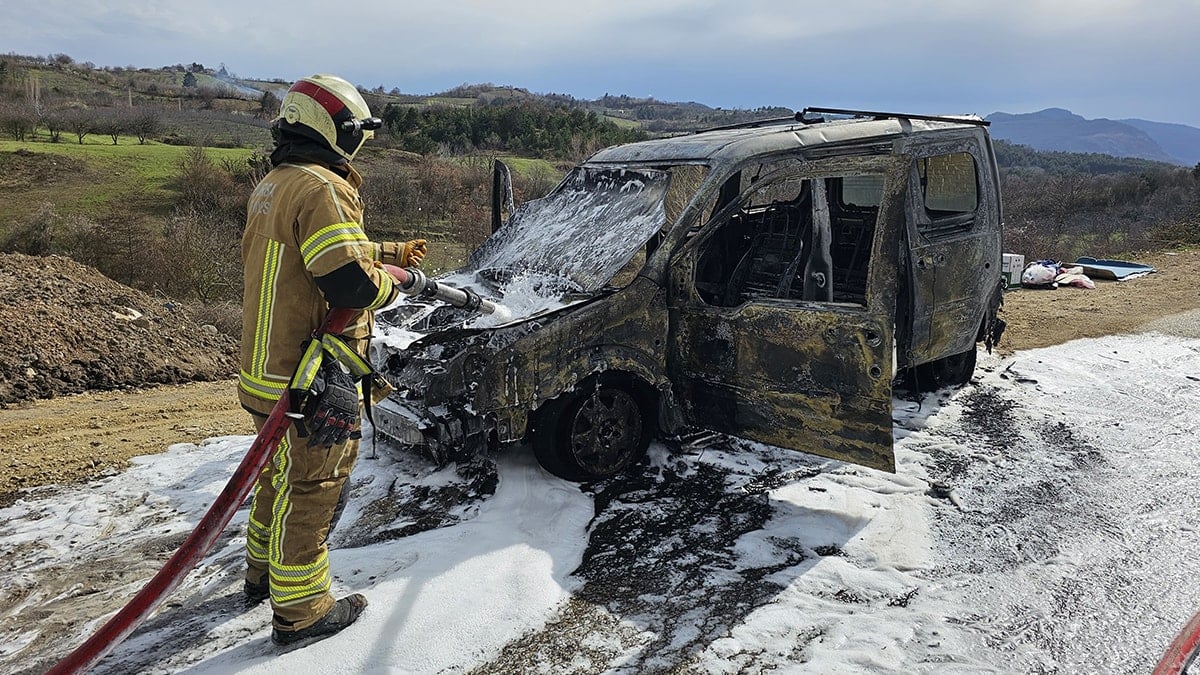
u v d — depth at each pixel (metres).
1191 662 3.13
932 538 4.09
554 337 4.20
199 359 7.70
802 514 4.30
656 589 3.58
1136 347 7.97
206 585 3.59
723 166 4.68
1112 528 4.23
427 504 4.38
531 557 3.76
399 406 4.41
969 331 5.98
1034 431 5.64
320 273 2.78
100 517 4.27
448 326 4.61
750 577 3.70
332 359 2.92
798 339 4.25
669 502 4.43
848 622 3.34
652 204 4.89
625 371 4.55
